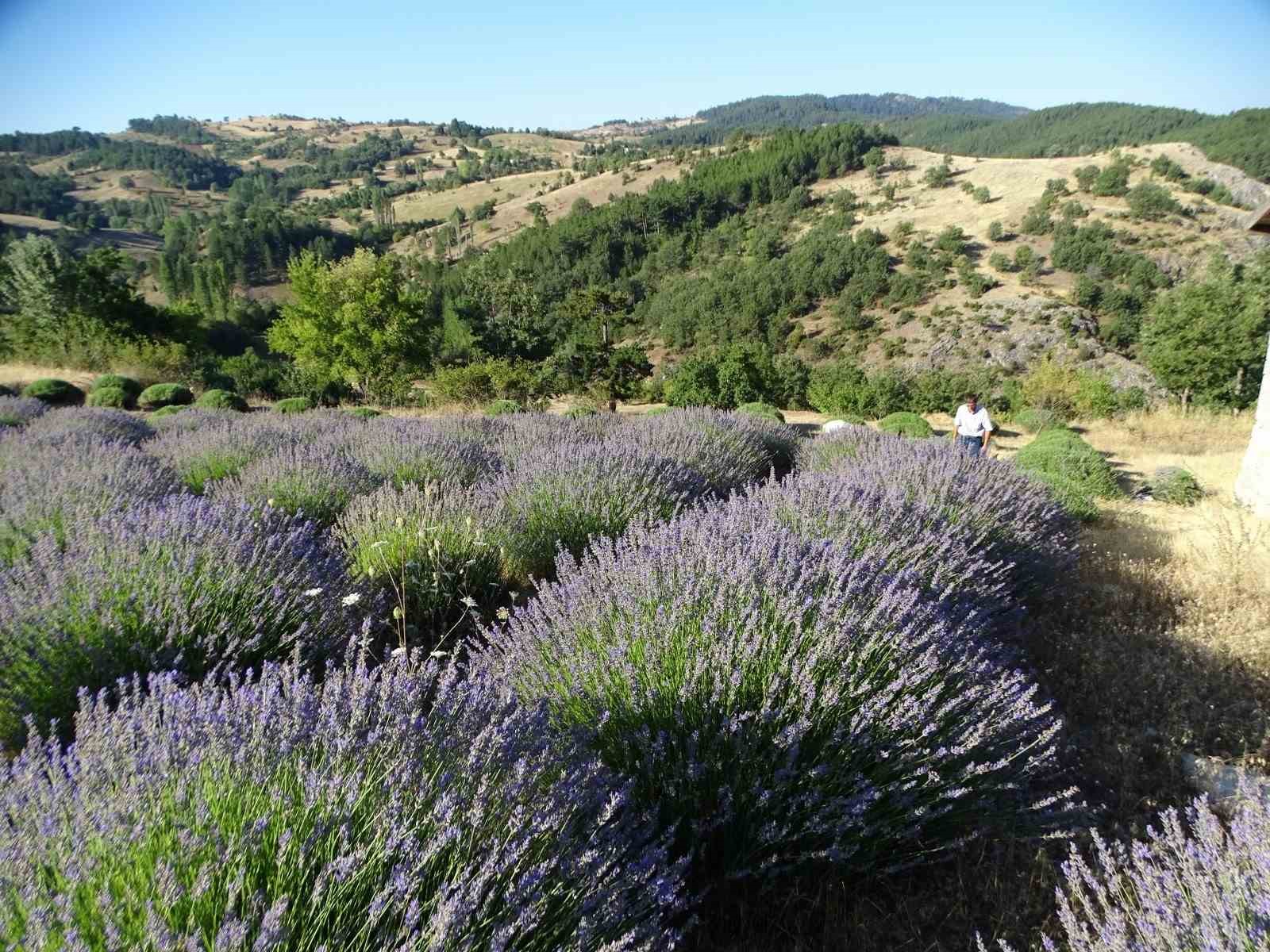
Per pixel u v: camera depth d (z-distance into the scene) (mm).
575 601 2873
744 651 2369
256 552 3342
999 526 4805
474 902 1312
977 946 2025
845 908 2125
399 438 7535
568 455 5664
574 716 2322
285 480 5648
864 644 2488
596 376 27109
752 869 2084
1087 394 19719
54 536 3729
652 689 2307
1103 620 4473
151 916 1179
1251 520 7387
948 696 2496
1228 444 13281
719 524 3434
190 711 1752
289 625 3184
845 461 7148
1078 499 7453
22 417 12141
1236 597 4812
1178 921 1554
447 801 1482
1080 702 3471
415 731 1752
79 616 2852
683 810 2111
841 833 2088
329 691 1888
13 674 2670
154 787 1487
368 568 4074
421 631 3924
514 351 60406
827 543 3223
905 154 161250
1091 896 2197
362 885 1355
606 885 1546
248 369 29469
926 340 87875
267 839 1421
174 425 11367
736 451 8320
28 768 1556
